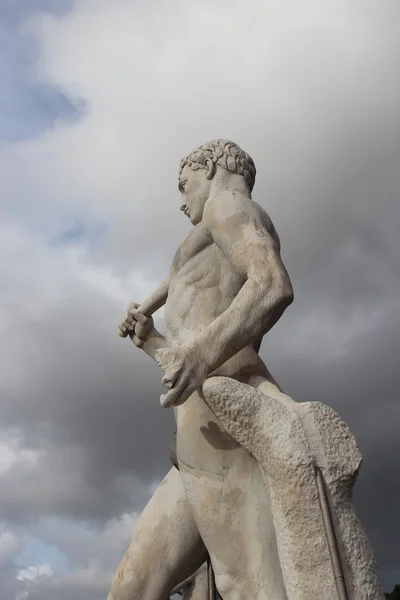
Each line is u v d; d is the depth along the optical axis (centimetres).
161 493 346
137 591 331
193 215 368
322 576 260
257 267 310
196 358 289
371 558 269
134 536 343
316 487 270
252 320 300
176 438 329
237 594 295
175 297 346
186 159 378
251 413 281
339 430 284
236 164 365
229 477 308
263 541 295
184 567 337
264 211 345
